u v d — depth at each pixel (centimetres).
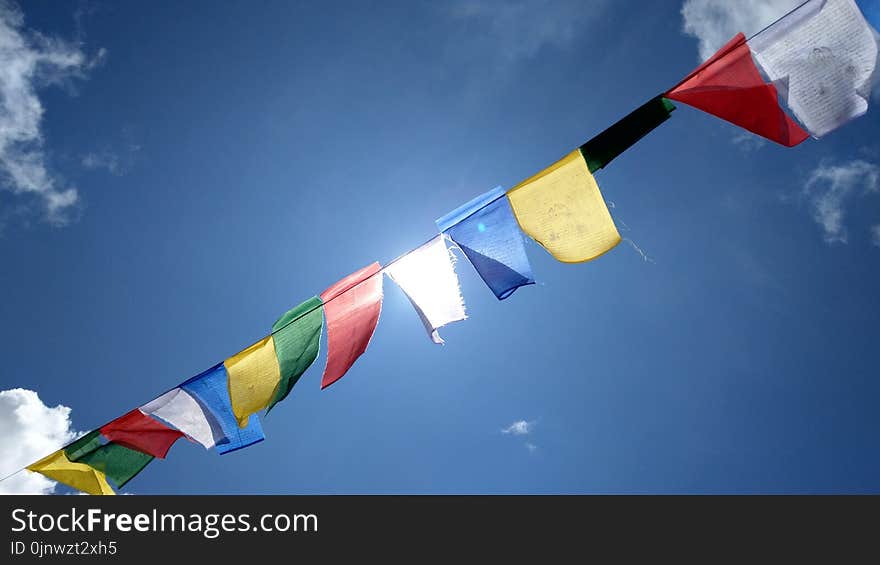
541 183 362
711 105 338
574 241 350
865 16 323
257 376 387
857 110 320
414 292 372
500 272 356
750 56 337
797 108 327
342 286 395
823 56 326
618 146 353
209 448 385
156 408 390
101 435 397
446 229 374
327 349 376
